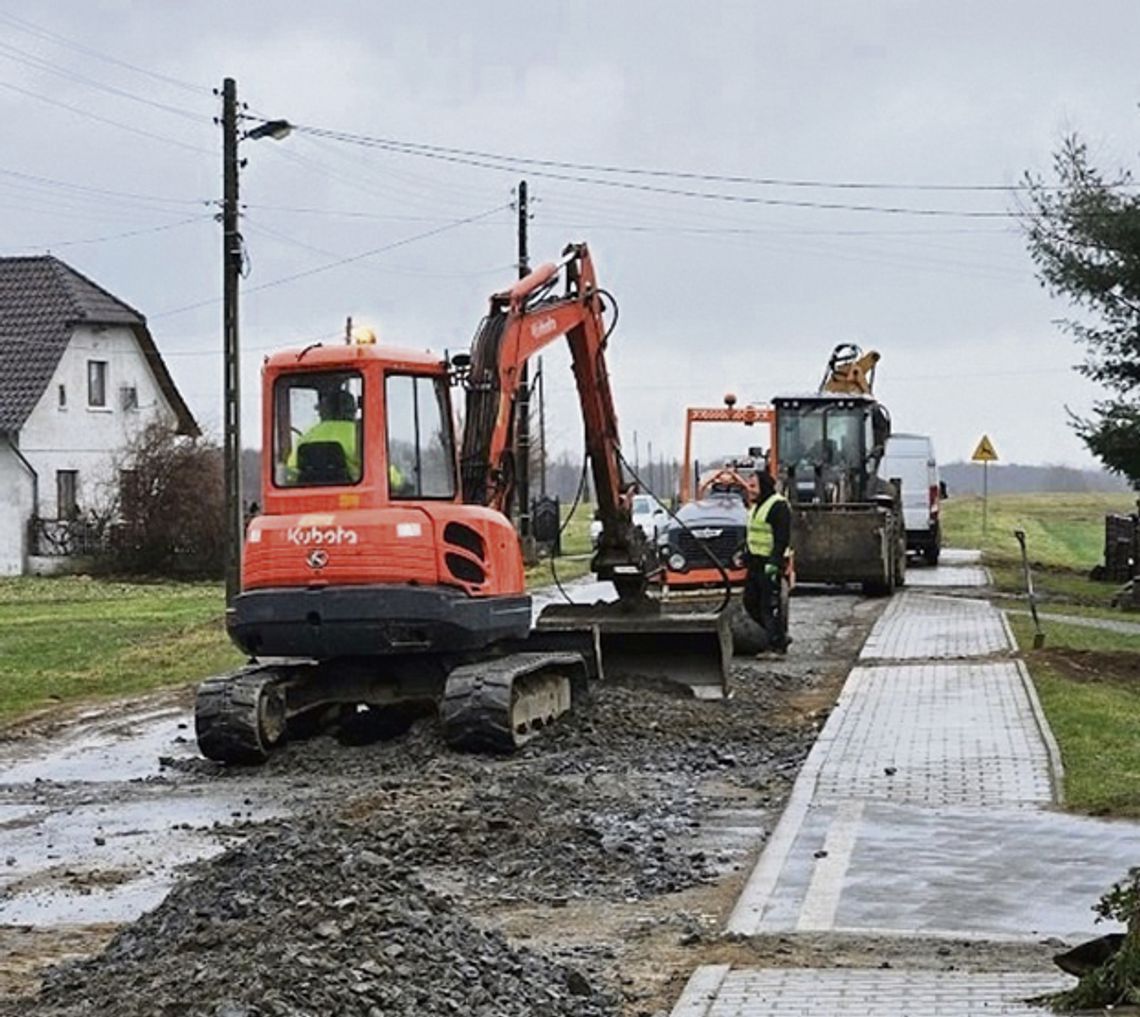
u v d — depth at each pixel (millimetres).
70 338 61719
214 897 9578
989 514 88875
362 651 17781
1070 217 38500
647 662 21219
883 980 9227
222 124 32969
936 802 14102
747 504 30812
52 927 11289
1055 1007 8570
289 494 18047
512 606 18594
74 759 18625
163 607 41906
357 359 17938
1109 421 38000
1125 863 11938
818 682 22703
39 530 59688
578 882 11922
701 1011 8719
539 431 50062
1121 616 32594
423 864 12344
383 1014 8047
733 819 14070
